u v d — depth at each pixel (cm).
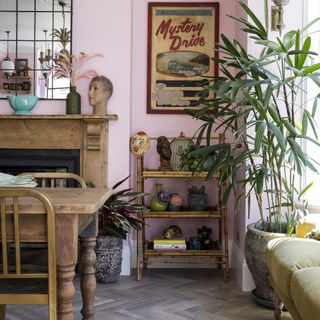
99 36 402
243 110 314
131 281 378
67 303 193
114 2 402
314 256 216
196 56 422
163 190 414
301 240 249
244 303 323
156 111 423
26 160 397
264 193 349
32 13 404
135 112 426
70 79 397
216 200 424
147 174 384
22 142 395
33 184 249
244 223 363
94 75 404
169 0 423
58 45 403
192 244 394
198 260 421
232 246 420
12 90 406
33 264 221
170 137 424
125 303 322
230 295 341
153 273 403
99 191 253
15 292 193
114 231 357
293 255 222
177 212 383
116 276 373
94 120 384
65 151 396
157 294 343
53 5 403
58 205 189
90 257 249
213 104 311
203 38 421
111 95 403
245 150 308
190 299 331
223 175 295
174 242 385
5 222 188
